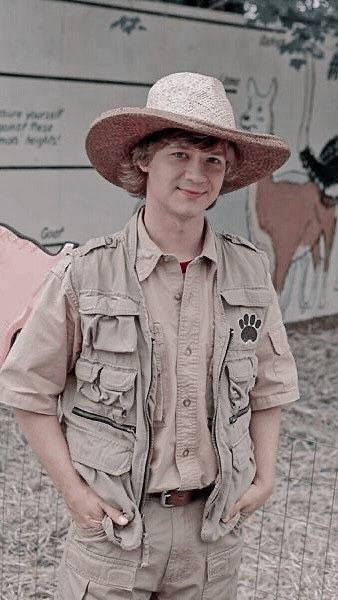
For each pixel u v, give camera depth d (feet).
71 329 6.45
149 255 6.37
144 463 6.27
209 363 6.48
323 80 23.81
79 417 6.49
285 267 24.22
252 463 7.05
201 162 6.08
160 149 6.12
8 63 16.84
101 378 6.27
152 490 6.38
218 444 6.43
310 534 13.26
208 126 5.81
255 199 22.84
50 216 18.42
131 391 6.23
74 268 6.35
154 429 6.40
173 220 6.33
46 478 14.10
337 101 24.39
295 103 23.21
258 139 6.09
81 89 18.31
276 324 7.03
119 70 18.93
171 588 6.76
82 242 19.22
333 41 23.79
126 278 6.35
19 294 9.12
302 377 21.62
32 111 17.52
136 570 6.53
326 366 22.62
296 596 11.66
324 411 19.40
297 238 24.34
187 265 6.48
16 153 17.44
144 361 6.26
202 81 6.15
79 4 17.79
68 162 18.52
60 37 17.62
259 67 21.94
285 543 12.97
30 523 12.92
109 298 6.31
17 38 16.88
